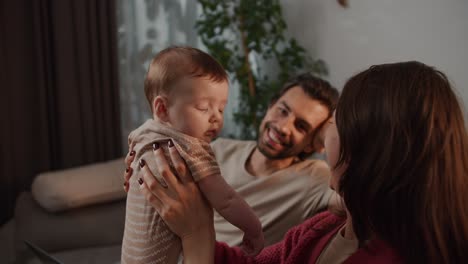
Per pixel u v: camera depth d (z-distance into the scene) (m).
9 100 2.31
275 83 2.47
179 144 0.79
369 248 0.68
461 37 2.00
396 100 0.61
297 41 2.71
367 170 0.63
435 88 0.61
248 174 1.47
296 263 0.82
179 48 0.87
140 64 2.69
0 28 2.22
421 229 0.61
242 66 2.49
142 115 2.76
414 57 2.18
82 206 1.93
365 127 0.63
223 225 1.41
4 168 2.32
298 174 1.40
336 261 0.75
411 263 0.62
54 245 1.81
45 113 2.38
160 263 0.80
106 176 2.00
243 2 2.41
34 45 2.31
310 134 1.39
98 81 2.47
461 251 0.61
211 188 0.79
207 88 0.81
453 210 0.61
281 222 1.36
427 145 0.60
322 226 0.85
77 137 2.47
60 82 2.37
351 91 0.66
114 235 1.91
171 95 0.81
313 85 1.38
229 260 0.94
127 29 2.61
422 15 2.12
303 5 2.63
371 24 2.32
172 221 0.78
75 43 2.38
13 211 2.39
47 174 1.98
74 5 2.32
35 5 2.24
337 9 2.45
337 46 2.49
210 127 0.84
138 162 0.82
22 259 1.28
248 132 2.63
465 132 0.62
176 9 2.68
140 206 0.82
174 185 0.77
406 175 0.61
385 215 0.64
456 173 0.61
